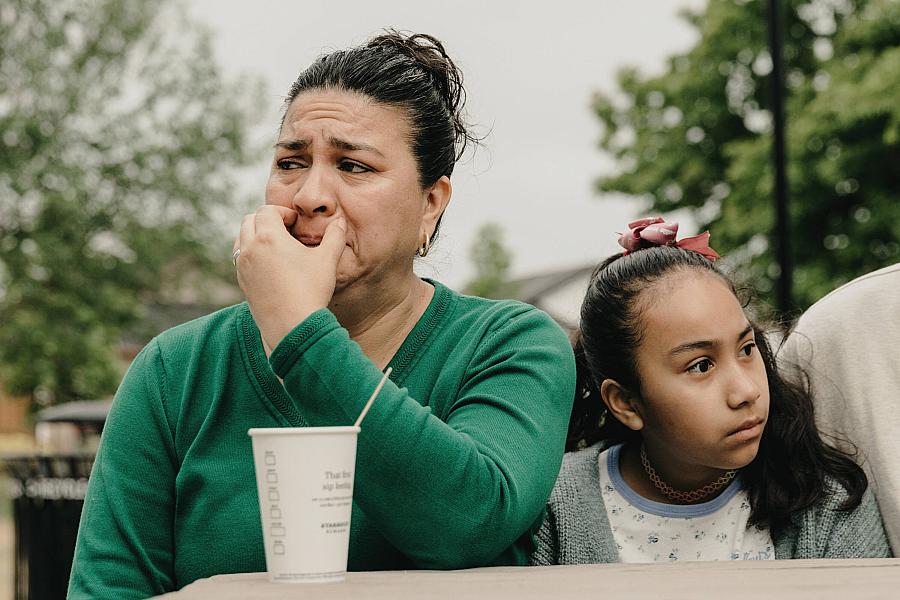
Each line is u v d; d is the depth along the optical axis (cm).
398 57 169
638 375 200
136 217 1981
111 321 1997
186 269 2097
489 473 135
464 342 169
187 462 166
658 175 1764
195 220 2017
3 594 782
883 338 207
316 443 113
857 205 1564
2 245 1898
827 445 202
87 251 1953
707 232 220
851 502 194
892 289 209
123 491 167
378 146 160
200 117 2022
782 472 198
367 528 158
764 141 1531
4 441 2223
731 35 1730
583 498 203
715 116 1744
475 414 148
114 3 1972
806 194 1556
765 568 124
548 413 153
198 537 163
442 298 175
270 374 166
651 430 201
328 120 160
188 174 2012
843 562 130
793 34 1727
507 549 155
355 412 129
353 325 170
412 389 167
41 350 1906
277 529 113
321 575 113
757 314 227
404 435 129
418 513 130
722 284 200
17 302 1948
